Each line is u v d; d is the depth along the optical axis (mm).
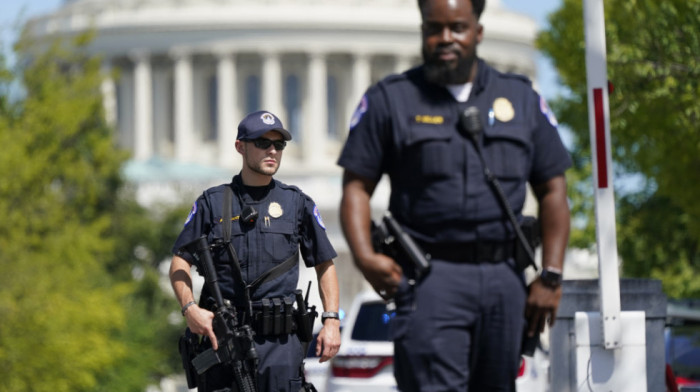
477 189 17250
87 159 135500
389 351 37906
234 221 22500
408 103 17422
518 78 17766
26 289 93250
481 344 17500
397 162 17438
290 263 22656
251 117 22641
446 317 17281
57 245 103812
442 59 17266
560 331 26719
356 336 38531
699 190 53594
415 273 17359
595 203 25656
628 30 47750
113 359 105500
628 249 77000
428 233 17422
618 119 47375
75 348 95938
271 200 22719
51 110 117750
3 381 93312
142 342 150250
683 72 46906
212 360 22438
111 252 159500
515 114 17469
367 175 17547
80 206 132875
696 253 77125
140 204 186000
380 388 37781
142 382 145375
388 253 17516
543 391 36156
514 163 17344
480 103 17453
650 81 47000
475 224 17312
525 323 17734
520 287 17578
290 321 22594
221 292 22516
